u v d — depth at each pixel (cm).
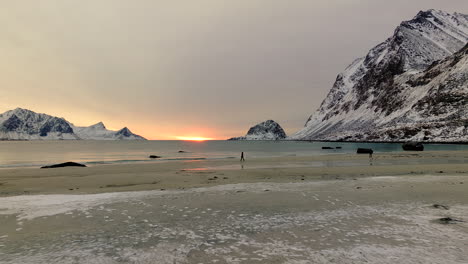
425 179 1930
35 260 636
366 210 1073
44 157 6606
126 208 1158
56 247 720
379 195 1366
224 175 2386
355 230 832
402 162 3766
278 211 1080
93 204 1240
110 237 797
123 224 929
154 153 8438
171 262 619
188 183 1920
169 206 1188
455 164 3306
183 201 1286
